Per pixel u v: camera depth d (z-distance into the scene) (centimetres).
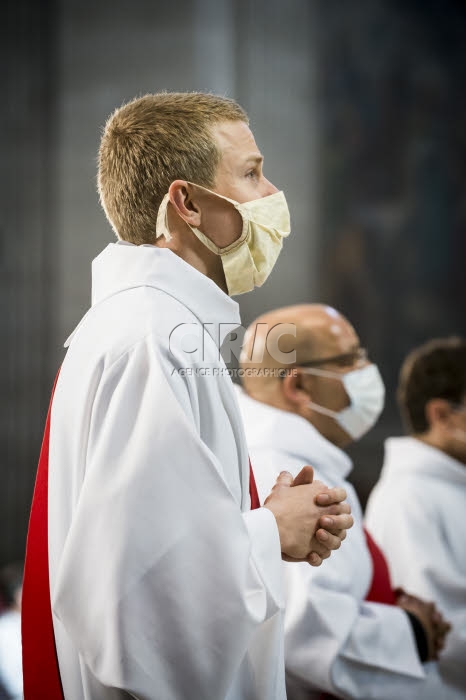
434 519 673
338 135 2870
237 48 2567
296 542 334
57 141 2288
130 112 371
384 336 2925
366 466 2630
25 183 2272
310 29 2777
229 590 296
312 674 478
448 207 2967
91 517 299
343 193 2886
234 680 332
